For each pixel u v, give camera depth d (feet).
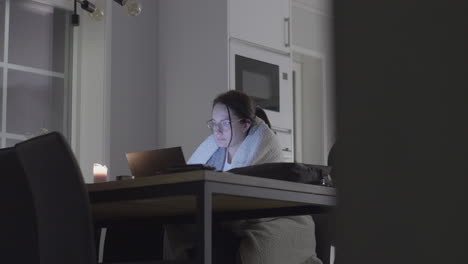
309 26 18.28
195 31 14.79
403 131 0.63
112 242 9.66
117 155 14.35
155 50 15.39
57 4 14.25
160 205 6.81
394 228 0.63
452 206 0.61
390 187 0.63
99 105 14.24
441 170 0.61
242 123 9.29
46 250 5.31
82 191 5.09
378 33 0.64
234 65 14.30
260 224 8.13
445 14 0.62
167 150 7.47
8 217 5.49
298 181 6.38
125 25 14.82
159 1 15.55
